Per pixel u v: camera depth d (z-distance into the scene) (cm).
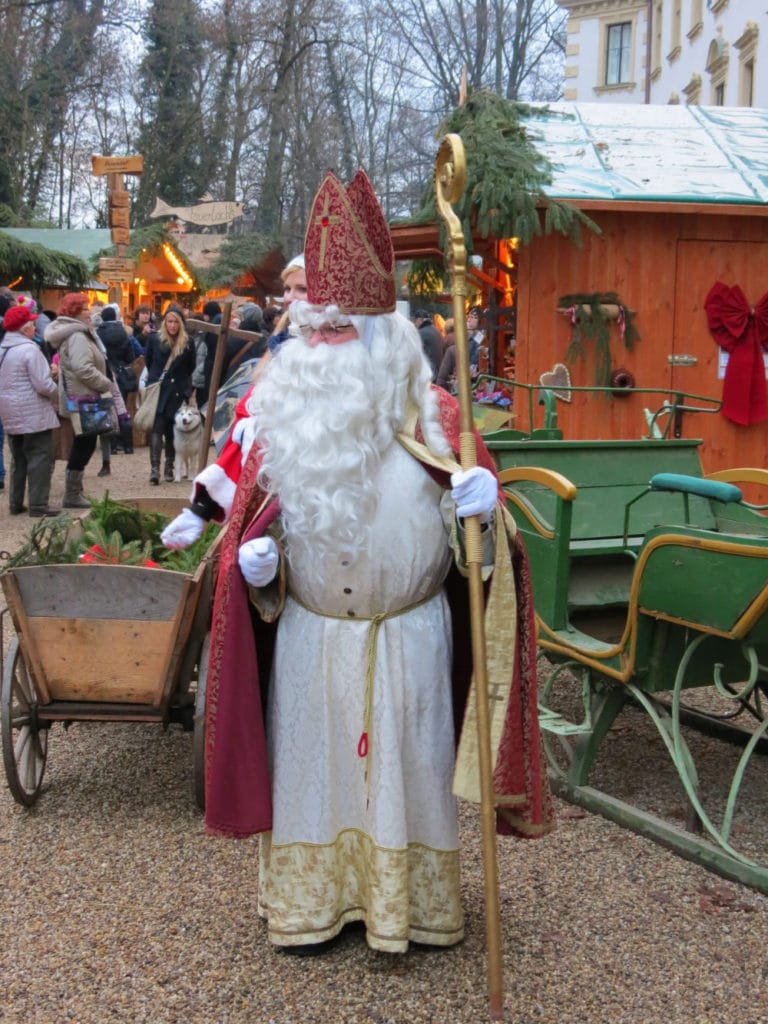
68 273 2067
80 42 3675
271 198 3756
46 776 429
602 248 846
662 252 852
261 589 288
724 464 877
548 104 929
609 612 471
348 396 263
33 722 390
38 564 422
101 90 3800
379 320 272
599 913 324
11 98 3469
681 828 384
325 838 289
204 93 3884
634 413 862
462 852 364
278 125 3741
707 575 335
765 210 824
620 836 378
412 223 843
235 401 568
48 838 374
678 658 374
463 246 263
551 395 562
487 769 256
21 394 946
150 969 295
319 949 298
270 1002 280
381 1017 273
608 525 454
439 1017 273
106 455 1230
